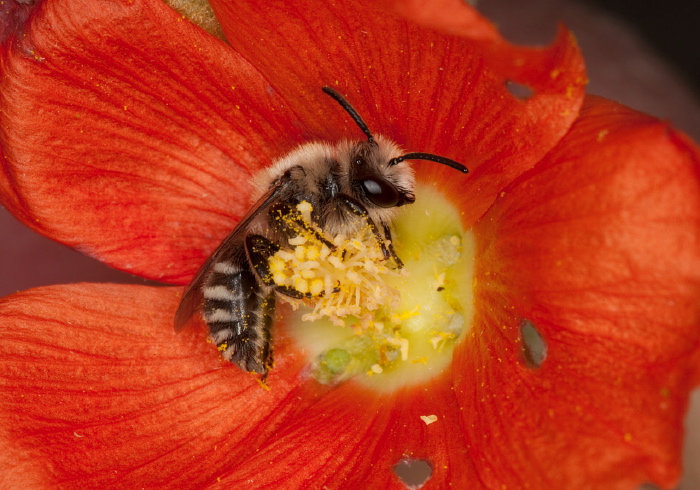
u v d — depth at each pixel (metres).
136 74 0.08
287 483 0.08
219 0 0.08
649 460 0.07
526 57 0.07
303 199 0.08
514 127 0.08
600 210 0.07
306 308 0.09
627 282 0.07
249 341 0.08
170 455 0.08
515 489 0.08
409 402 0.08
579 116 0.08
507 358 0.08
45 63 0.08
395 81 0.08
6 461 0.08
